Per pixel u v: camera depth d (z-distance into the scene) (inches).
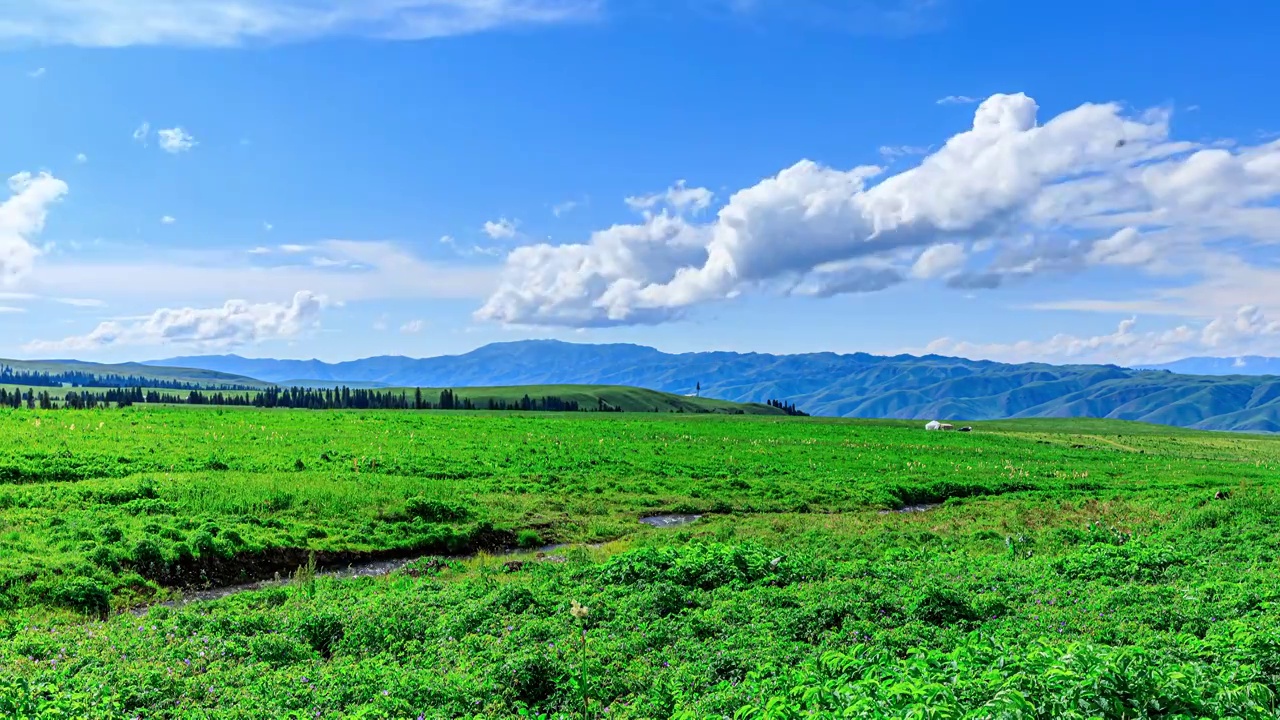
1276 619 682.2
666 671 624.1
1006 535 1427.2
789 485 2047.2
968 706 434.0
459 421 3063.5
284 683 610.9
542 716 542.0
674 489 1934.1
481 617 780.0
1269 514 1510.8
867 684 481.7
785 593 839.7
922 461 2625.5
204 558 1117.1
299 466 1806.1
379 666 644.7
